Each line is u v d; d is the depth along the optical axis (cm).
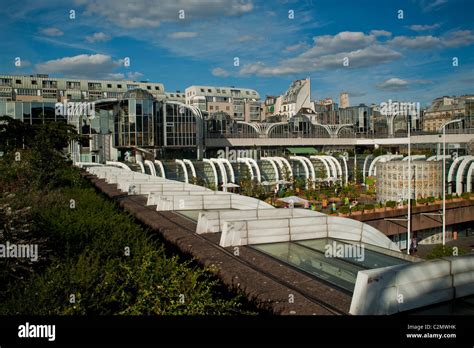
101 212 1134
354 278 696
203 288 595
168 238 997
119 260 695
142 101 6366
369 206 3838
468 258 618
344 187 5600
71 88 10512
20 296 546
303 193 5603
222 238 913
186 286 562
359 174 6631
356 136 9938
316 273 723
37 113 6231
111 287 587
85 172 3259
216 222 1051
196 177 5053
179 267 643
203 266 768
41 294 544
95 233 905
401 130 10106
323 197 5062
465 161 5128
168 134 6744
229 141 8231
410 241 3566
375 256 898
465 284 610
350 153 9519
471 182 5012
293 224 1014
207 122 8119
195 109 7231
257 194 4891
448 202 4244
